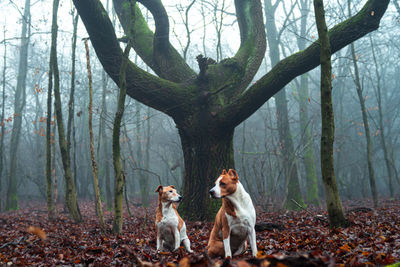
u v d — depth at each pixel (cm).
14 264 591
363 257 470
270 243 660
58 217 1535
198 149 1270
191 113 1267
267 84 1152
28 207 2734
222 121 1236
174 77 1367
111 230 1007
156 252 632
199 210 1231
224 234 498
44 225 1264
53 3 1315
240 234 505
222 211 514
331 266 303
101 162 3666
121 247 711
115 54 1140
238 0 1515
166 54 1383
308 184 2347
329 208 726
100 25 1069
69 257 645
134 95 1217
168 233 657
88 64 975
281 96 2122
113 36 1112
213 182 1230
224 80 1334
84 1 1008
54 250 723
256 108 1211
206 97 1238
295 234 761
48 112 1335
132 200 3105
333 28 1058
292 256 314
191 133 1274
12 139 2523
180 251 604
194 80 1318
